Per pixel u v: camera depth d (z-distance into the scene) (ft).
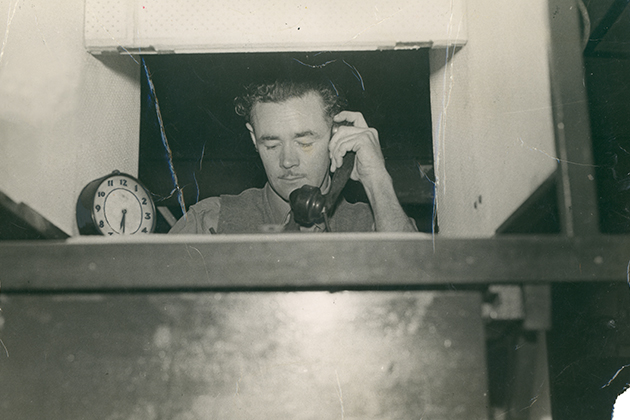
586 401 3.20
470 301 3.16
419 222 4.42
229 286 2.97
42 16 4.01
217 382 3.04
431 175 4.43
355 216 4.36
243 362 3.07
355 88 4.39
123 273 2.95
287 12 4.13
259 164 4.53
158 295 3.07
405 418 3.06
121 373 3.01
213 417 3.01
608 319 3.26
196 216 4.36
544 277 3.08
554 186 3.76
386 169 4.44
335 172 4.27
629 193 3.74
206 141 4.47
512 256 3.05
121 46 4.06
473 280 3.06
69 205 3.90
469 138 4.11
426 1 4.13
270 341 3.10
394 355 3.11
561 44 3.91
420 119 4.42
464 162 4.14
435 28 4.11
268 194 4.45
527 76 3.91
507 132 3.92
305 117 4.35
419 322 3.13
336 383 3.07
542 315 3.11
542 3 3.95
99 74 4.18
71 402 2.97
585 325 3.26
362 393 3.07
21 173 3.79
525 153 3.84
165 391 3.01
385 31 4.11
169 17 4.13
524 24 3.97
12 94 3.88
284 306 3.12
